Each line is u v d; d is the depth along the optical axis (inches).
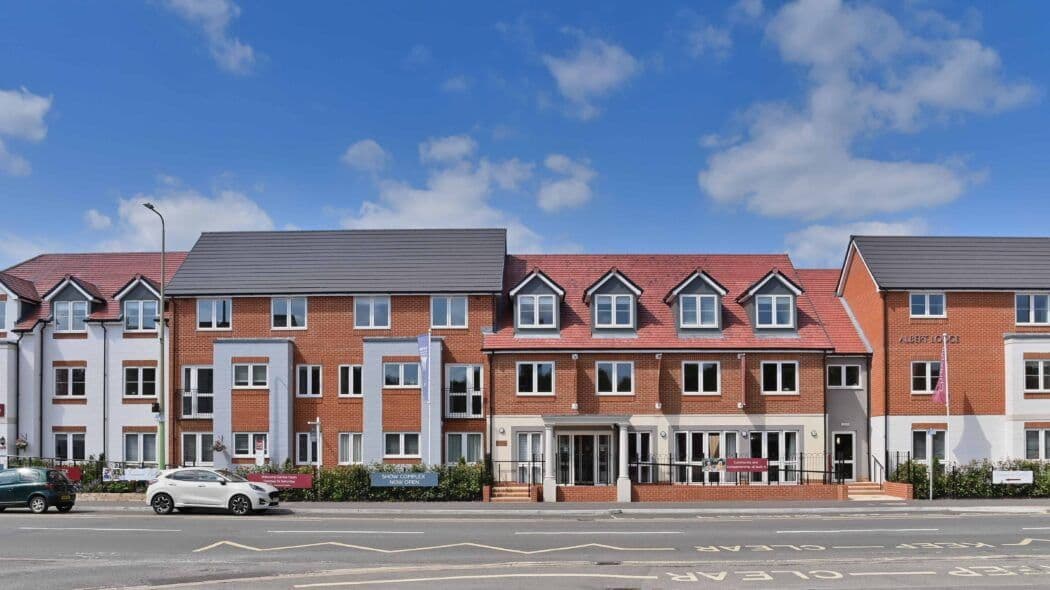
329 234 1660.9
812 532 944.9
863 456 1515.7
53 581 676.1
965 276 1513.3
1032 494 1336.1
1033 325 1505.9
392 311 1514.5
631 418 1453.0
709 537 906.7
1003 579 669.9
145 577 690.2
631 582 660.1
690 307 1508.4
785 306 1507.1
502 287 1513.3
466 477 1318.9
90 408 1569.9
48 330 1589.6
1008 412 1477.6
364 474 1314.0
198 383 1521.9
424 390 1392.7
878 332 1510.8
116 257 1745.8
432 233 1660.9
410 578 677.9
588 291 1510.8
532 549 826.2
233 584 658.2
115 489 1378.0
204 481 1146.0
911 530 959.0
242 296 1521.9
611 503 1259.8
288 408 1475.1
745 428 1455.5
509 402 1460.4
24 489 1149.7
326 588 641.6
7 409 1545.3
